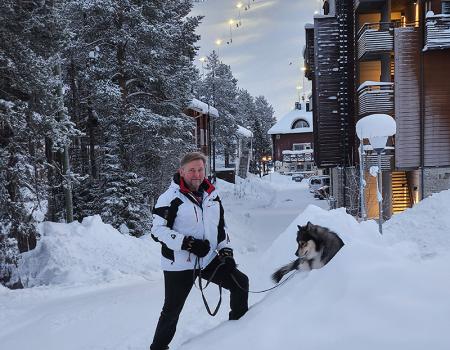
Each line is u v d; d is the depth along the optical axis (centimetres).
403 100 1869
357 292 269
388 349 224
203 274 374
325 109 2247
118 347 454
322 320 262
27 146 1150
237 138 5794
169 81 2034
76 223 1346
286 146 7881
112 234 1342
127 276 1072
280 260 828
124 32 1795
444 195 1127
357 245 318
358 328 242
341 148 2238
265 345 258
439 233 1003
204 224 363
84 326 557
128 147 1858
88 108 2067
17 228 1063
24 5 1076
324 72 2244
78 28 1839
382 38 1869
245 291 375
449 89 1850
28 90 1092
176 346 420
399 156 1886
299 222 905
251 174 6631
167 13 2088
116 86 1822
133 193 1755
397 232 1067
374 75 2114
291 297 310
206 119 4300
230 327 307
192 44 2164
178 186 362
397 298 255
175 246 346
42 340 506
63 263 1145
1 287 880
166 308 370
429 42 1770
